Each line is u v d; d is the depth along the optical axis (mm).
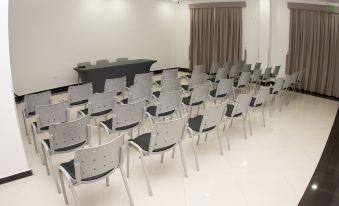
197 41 10164
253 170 3402
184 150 3936
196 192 2965
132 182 3164
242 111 4211
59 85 7906
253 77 6652
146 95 4938
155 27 10078
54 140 2922
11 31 6664
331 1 6562
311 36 7312
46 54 7441
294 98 6953
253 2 8555
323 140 4332
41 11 7145
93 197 2908
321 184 3104
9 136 3145
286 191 2971
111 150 2445
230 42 9312
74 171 2430
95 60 8586
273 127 4898
